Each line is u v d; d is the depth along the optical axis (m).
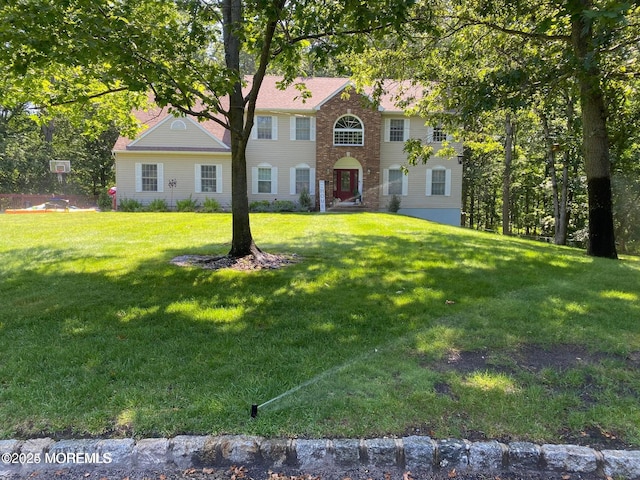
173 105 5.80
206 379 3.07
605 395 2.99
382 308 4.77
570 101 14.62
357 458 2.38
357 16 5.29
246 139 7.03
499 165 28.55
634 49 9.05
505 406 2.78
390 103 21.16
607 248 10.08
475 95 7.39
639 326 4.32
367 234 10.91
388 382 3.06
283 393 2.89
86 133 9.59
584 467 2.37
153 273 6.24
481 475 2.35
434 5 8.50
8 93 7.83
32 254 7.62
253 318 4.39
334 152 20.59
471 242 10.16
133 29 5.10
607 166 10.08
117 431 2.50
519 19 8.87
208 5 6.52
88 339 3.80
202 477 2.30
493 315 4.59
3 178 29.48
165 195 20.45
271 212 19.53
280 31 6.79
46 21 4.60
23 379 3.05
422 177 21.62
